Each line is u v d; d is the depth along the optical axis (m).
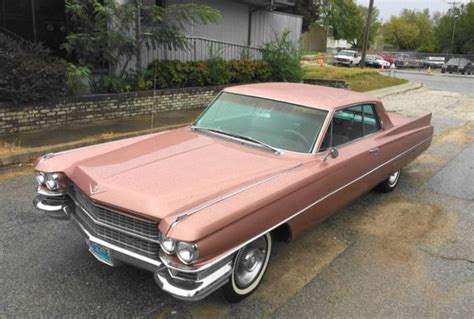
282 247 4.49
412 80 29.59
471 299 3.73
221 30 14.42
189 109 11.79
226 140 4.29
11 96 7.99
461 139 10.30
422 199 6.09
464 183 6.91
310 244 4.58
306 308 3.49
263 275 3.69
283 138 4.18
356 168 4.54
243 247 3.24
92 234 3.37
